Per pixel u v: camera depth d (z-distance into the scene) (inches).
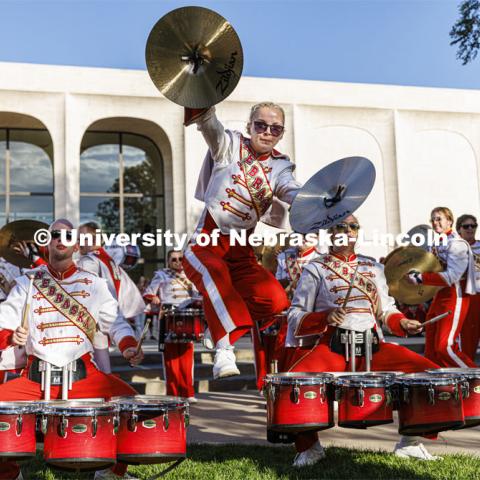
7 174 823.7
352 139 842.8
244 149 208.4
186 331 358.6
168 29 180.5
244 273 209.3
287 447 251.3
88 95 786.2
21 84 768.3
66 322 193.5
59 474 214.4
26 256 292.7
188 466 219.5
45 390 187.9
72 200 772.6
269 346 341.7
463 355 309.4
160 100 801.6
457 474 199.8
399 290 296.5
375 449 245.0
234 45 185.2
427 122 863.1
